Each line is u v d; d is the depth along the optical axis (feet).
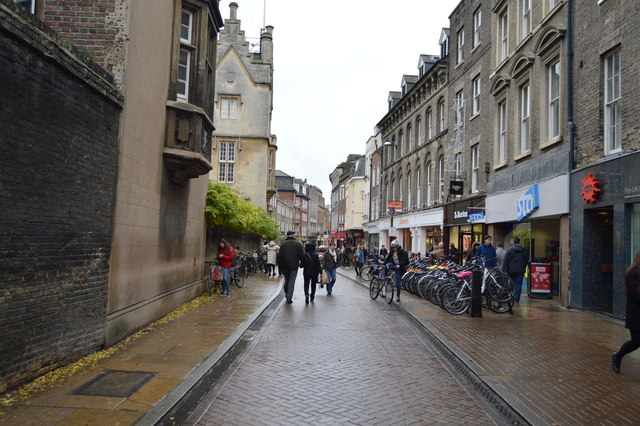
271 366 22.16
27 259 17.22
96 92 22.02
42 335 18.34
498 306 38.32
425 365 22.93
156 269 31.65
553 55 45.27
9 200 16.17
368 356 24.47
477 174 68.54
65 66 19.03
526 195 49.03
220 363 22.40
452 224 75.87
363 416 16.03
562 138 43.37
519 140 53.72
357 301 47.34
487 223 60.85
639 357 23.93
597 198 37.09
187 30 35.60
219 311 36.78
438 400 17.85
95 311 22.52
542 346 26.25
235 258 63.98
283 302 45.55
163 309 33.24
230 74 111.24
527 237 53.72
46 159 18.24
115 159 24.31
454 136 77.20
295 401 17.42
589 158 38.81
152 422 14.53
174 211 35.78
